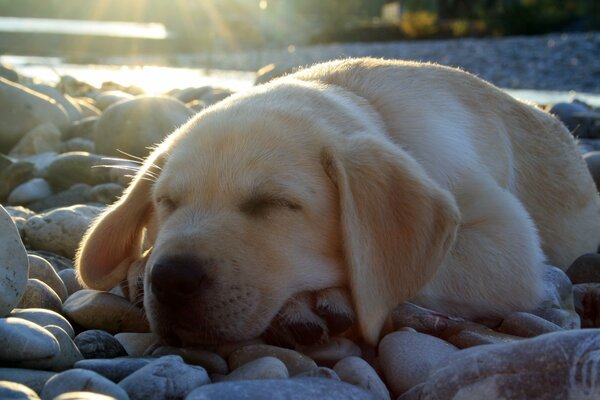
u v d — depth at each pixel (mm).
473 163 572
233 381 356
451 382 366
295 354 418
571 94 2428
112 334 478
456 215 471
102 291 511
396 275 461
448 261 516
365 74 599
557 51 3871
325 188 475
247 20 6020
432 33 5336
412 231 464
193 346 439
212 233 440
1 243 428
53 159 845
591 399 345
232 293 430
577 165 717
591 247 707
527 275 527
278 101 518
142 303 487
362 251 457
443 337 473
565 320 519
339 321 452
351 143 485
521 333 480
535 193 667
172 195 474
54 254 618
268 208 460
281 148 475
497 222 537
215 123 495
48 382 350
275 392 351
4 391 332
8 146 980
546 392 351
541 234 666
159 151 526
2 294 421
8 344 376
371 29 5582
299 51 4637
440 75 629
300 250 462
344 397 362
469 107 623
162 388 363
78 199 781
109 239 516
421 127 563
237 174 463
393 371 420
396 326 478
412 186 470
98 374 357
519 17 5359
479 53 3961
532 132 682
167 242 437
